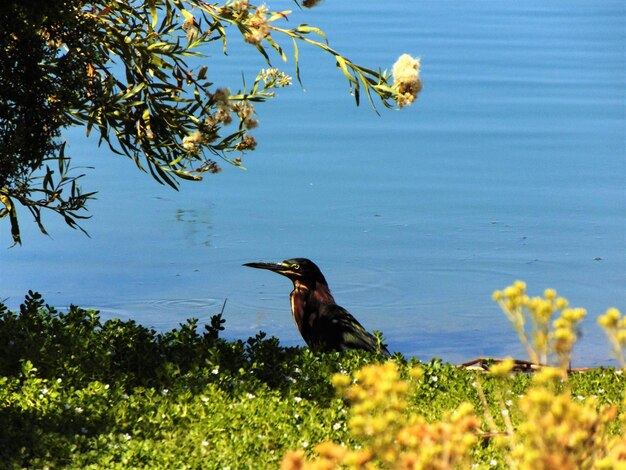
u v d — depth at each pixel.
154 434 9.67
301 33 11.45
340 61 11.47
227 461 9.08
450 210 25.33
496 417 10.43
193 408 10.27
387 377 5.95
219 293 20.42
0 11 10.58
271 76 11.48
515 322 6.40
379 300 20.23
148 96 11.59
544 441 5.74
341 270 21.67
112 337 12.37
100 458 8.91
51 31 11.35
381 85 11.50
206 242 22.95
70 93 11.45
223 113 11.33
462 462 6.14
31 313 12.91
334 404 10.84
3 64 11.30
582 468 5.78
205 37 11.40
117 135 11.81
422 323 19.22
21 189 11.83
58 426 9.52
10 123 11.55
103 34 11.56
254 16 11.24
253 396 10.80
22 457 8.79
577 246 22.86
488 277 21.30
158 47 11.35
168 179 11.83
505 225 24.34
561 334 6.30
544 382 6.14
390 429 5.92
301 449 9.41
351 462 5.76
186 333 12.73
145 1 11.47
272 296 20.33
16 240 12.31
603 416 5.91
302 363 12.25
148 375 11.36
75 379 10.77
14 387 10.26
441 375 12.13
